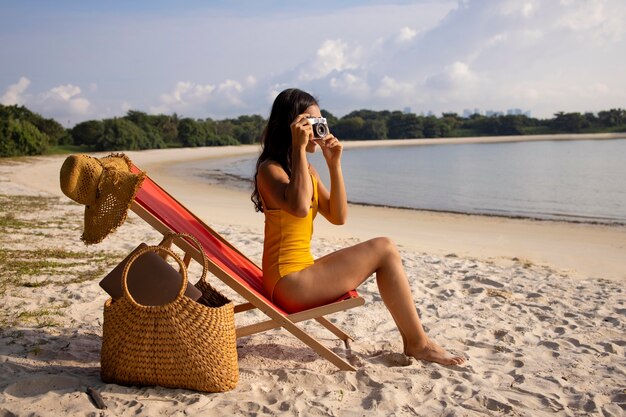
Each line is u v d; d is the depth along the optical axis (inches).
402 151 3090.6
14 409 96.7
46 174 1045.8
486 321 172.2
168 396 104.7
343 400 109.3
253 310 173.5
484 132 5674.2
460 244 412.5
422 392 113.9
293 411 102.5
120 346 106.9
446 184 1135.0
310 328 158.1
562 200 840.3
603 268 323.6
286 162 119.7
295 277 116.8
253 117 4416.8
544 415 105.8
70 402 100.3
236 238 333.1
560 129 5639.8
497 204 789.2
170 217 120.0
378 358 132.7
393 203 796.0
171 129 3309.5
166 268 109.7
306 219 120.3
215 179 1202.0
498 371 128.6
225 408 101.7
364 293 198.8
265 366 127.5
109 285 109.3
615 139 4505.4
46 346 131.7
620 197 876.0
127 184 104.1
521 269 283.0
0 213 401.4
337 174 129.6
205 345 105.8
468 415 103.7
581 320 176.4
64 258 241.4
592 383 123.3
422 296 204.4
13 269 211.6
